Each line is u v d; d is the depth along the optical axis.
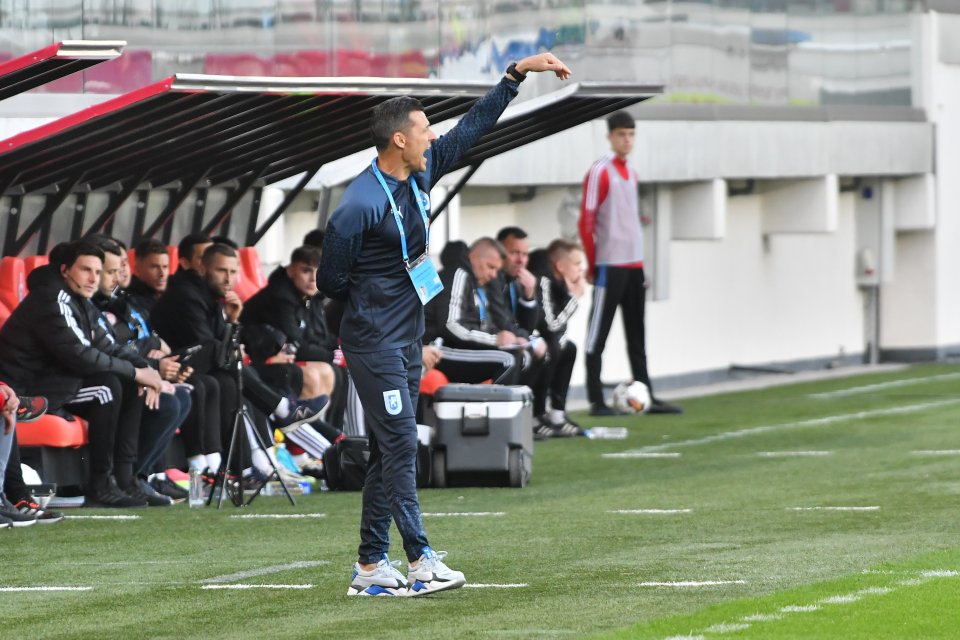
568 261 41.53
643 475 33.75
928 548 23.27
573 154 51.12
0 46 34.16
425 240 19.92
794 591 19.73
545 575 21.31
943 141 66.44
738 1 57.44
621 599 19.45
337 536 25.42
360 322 19.75
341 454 31.84
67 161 33.56
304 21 39.28
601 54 50.91
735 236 61.25
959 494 29.39
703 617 18.09
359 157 43.22
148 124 31.44
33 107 35.16
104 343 29.94
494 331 37.62
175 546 24.47
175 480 32.38
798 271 64.31
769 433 41.88
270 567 22.36
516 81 20.38
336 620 18.45
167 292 32.91
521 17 45.62
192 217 39.22
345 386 35.91
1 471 26.77
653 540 24.47
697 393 55.53
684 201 56.56
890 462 34.97
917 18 65.38
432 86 32.16
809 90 60.62
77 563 22.89
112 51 25.44
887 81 64.19
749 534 24.98
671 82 54.34
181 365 30.69
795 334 64.25
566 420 42.06
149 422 30.25
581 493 30.91
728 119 56.56
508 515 27.77
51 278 29.47
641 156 53.19
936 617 18.08
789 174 59.00
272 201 41.94
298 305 34.44
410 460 19.94
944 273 67.88
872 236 66.75
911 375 60.72
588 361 47.12
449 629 17.78
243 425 29.84
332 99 33.59
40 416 28.64
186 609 19.25
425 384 33.75
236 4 38.03
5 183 33.16
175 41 37.03
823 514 27.12
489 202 51.97
